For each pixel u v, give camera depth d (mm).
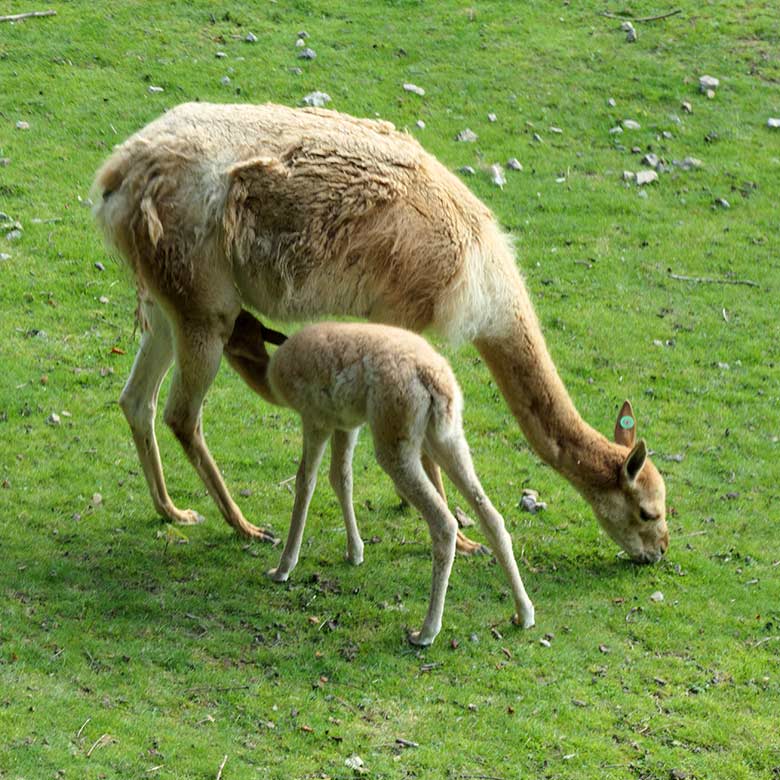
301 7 33344
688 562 16422
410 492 13703
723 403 20656
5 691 12312
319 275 14891
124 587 14617
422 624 14508
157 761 11719
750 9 34844
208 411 19297
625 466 15492
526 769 12422
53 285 21859
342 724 12703
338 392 13773
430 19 33312
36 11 31578
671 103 30484
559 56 31922
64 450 17688
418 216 14969
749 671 14328
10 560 14906
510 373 15641
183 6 32656
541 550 16531
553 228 25359
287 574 15062
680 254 25000
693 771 12672
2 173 24922
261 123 14992
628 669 14242
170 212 14461
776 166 28391
